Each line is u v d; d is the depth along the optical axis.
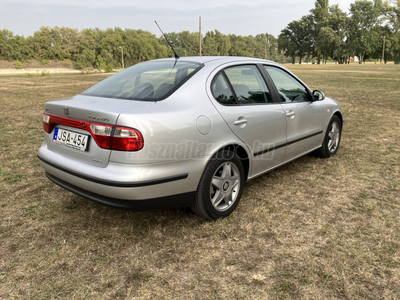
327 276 2.04
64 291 1.95
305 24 96.25
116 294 1.92
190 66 2.84
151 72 2.92
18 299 1.88
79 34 112.19
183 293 1.92
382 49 82.06
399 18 79.50
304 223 2.73
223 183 2.75
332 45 84.00
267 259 2.24
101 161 2.24
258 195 3.32
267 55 157.12
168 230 2.65
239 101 2.88
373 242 2.42
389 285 1.96
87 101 2.52
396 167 4.09
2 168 4.16
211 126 2.52
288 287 1.96
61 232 2.62
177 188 2.37
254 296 1.89
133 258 2.27
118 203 2.21
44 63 107.94
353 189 3.43
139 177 2.13
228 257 2.27
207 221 2.78
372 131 6.16
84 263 2.22
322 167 4.14
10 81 22.98
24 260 2.25
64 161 2.49
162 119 2.23
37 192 3.43
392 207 3.00
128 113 2.13
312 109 3.86
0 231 2.63
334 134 4.55
